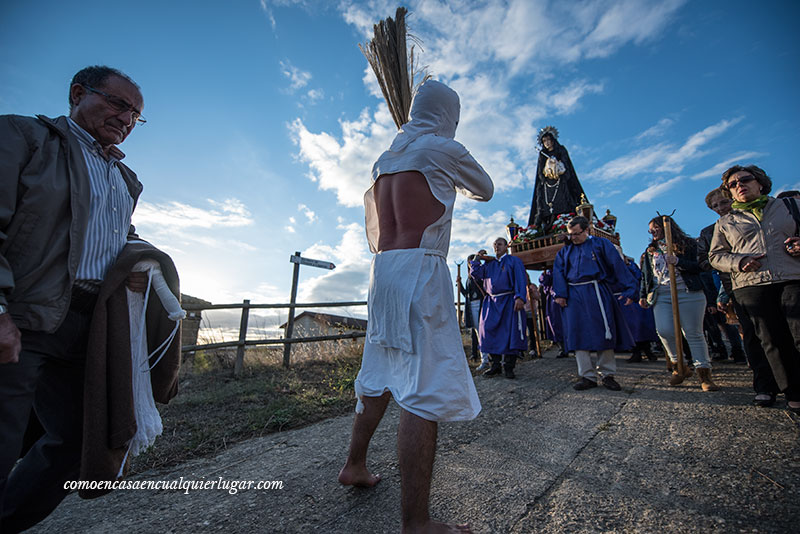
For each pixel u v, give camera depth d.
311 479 2.17
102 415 1.36
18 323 1.18
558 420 3.04
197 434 3.01
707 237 4.08
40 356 1.28
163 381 1.63
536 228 8.44
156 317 1.66
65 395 1.46
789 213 2.83
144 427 1.52
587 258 4.28
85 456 1.33
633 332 6.38
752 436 2.41
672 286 3.96
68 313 1.38
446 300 1.54
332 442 2.77
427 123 1.76
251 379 5.35
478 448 2.51
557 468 2.15
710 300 5.73
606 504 1.74
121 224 1.57
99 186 1.46
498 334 5.09
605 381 4.12
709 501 1.71
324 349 6.98
